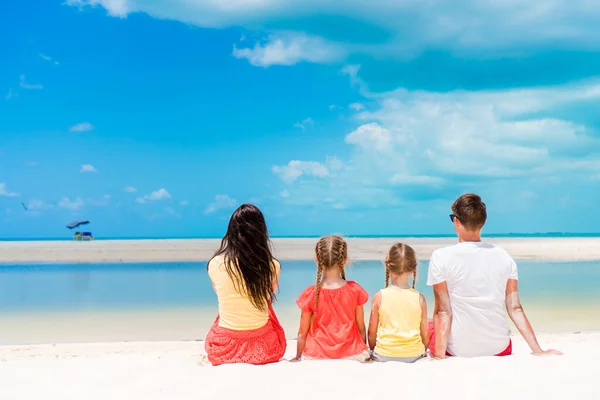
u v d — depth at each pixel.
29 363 3.79
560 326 7.49
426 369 3.26
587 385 2.90
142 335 7.16
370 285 11.29
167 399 2.78
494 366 3.30
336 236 4.32
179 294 10.95
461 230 4.11
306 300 4.20
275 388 2.92
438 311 3.99
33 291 11.46
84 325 7.88
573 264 17.33
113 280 13.49
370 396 2.78
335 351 4.10
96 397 2.84
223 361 3.97
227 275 4.04
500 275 3.93
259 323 4.05
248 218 4.12
